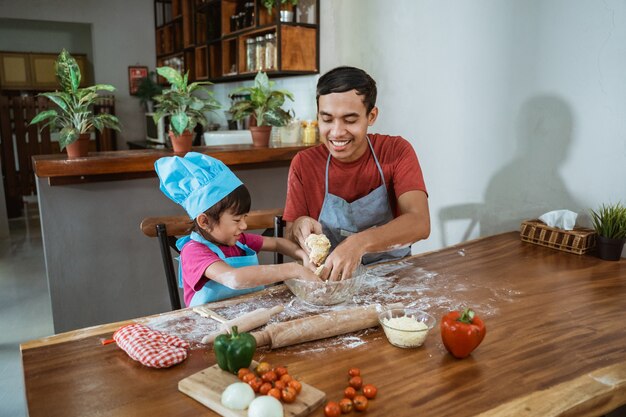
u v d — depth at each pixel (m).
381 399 0.84
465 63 2.26
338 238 1.71
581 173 1.84
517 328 1.12
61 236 2.47
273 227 1.89
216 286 1.41
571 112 1.84
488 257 1.67
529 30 1.96
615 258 1.62
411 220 1.46
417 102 2.57
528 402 0.83
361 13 2.92
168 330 1.12
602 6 1.71
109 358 0.99
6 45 6.71
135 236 2.66
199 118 2.77
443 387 0.88
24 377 0.92
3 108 5.88
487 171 2.23
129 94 6.64
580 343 1.05
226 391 0.81
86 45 7.17
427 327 1.04
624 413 1.70
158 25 6.63
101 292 2.61
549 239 1.77
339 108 1.42
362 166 1.67
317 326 1.06
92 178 2.47
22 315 3.08
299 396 0.83
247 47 3.84
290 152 3.04
